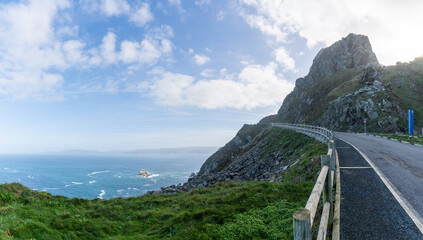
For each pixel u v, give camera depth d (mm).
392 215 5254
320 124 54250
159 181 129000
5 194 11875
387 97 45062
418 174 9289
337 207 5789
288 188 10898
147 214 11578
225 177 31703
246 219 8094
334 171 7652
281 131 47750
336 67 92500
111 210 12695
